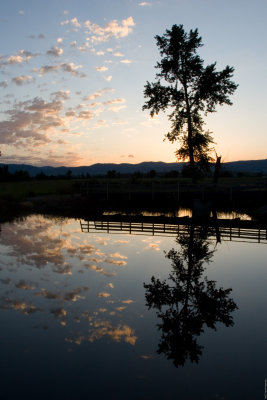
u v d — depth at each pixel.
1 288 8.96
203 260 13.09
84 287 9.17
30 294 8.53
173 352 5.82
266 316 7.46
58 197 35.03
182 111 33.50
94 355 5.70
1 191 39.78
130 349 5.90
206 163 34.88
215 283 9.98
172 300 8.37
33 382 4.92
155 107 34.69
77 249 14.25
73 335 6.39
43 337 6.30
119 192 32.88
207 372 5.25
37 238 16.69
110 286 9.31
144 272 10.93
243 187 27.81
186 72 32.91
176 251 14.75
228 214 30.62
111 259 12.59
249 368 5.35
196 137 33.53
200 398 4.58
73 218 26.78
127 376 5.11
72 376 5.10
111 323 6.95
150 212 31.62
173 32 32.19
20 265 11.28
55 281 9.62
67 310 7.56
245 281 10.21
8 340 6.18
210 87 32.50
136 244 16.27
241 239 18.30
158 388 4.80
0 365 5.38
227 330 6.76
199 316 7.41
